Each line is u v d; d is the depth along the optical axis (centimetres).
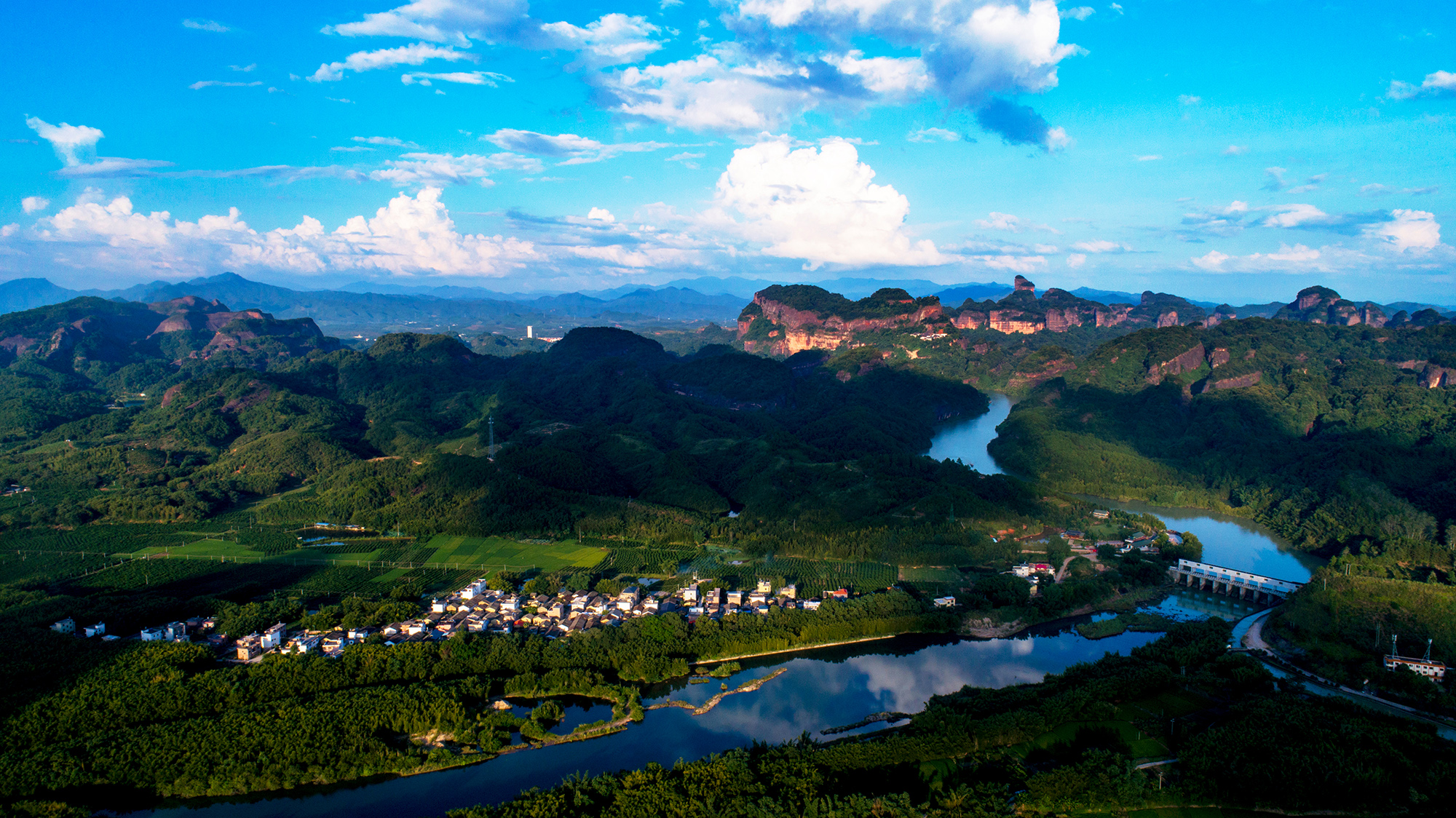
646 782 17662
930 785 18162
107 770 18075
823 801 16750
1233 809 17712
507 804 16738
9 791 17362
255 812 17538
